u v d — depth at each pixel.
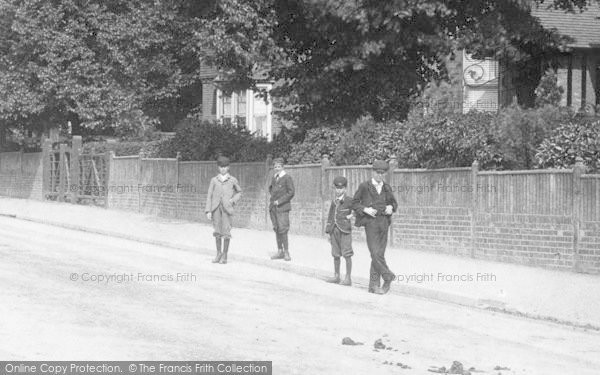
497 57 40.44
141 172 54.16
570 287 25.28
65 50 61.94
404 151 35.34
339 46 40.00
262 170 43.38
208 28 40.44
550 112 31.25
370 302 23.73
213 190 31.89
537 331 20.14
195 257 33.78
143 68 64.50
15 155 72.75
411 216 34.97
